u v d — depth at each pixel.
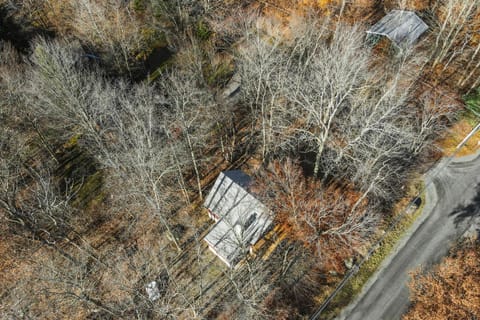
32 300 26.77
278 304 30.22
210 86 41.59
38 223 32.56
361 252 32.38
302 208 31.58
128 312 27.45
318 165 33.88
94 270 31.75
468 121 39.06
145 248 33.72
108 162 32.28
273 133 36.75
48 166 38.59
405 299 29.88
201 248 33.88
